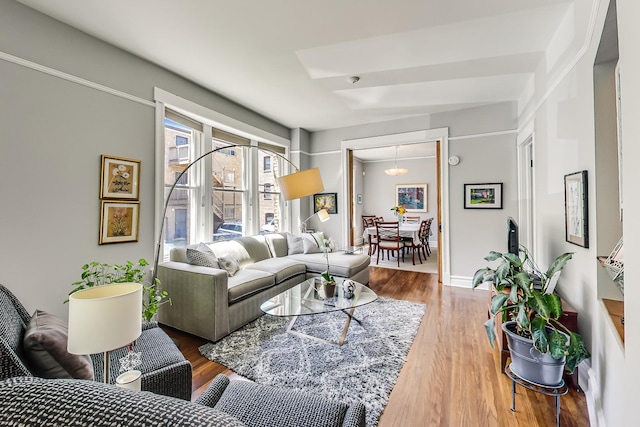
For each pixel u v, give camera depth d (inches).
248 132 164.1
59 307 86.6
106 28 89.7
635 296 36.0
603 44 59.0
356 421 39.3
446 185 167.6
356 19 84.2
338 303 99.5
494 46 98.2
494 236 157.0
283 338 101.2
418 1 76.6
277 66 113.3
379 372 80.2
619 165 60.7
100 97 96.4
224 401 45.1
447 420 63.1
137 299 46.8
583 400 69.1
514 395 67.6
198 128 137.9
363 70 116.0
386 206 342.3
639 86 33.8
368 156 323.3
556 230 93.1
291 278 142.3
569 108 80.4
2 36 76.0
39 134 82.7
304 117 179.5
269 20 84.8
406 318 118.0
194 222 140.8
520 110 142.8
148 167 111.2
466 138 162.9
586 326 71.4
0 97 75.7
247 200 173.5
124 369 53.0
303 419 40.7
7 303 51.3
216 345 96.5
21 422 19.2
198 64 112.0
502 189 154.7
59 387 21.9
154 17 84.0
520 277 69.1
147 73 110.3
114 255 100.8
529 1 76.2
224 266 122.9
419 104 156.4
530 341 65.6
